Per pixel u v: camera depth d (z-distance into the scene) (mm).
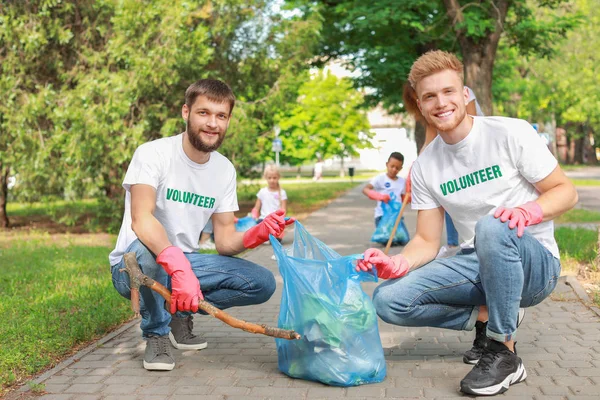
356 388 3867
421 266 4121
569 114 44562
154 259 4184
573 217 15078
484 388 3621
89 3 13930
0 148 13922
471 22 14875
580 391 3689
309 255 4285
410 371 4172
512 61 25203
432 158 4102
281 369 4180
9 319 5664
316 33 16812
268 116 17438
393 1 16047
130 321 5820
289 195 26703
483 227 3617
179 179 4328
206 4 13961
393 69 18641
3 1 13367
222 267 4379
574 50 40562
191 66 14133
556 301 6145
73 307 6188
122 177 13984
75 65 14078
